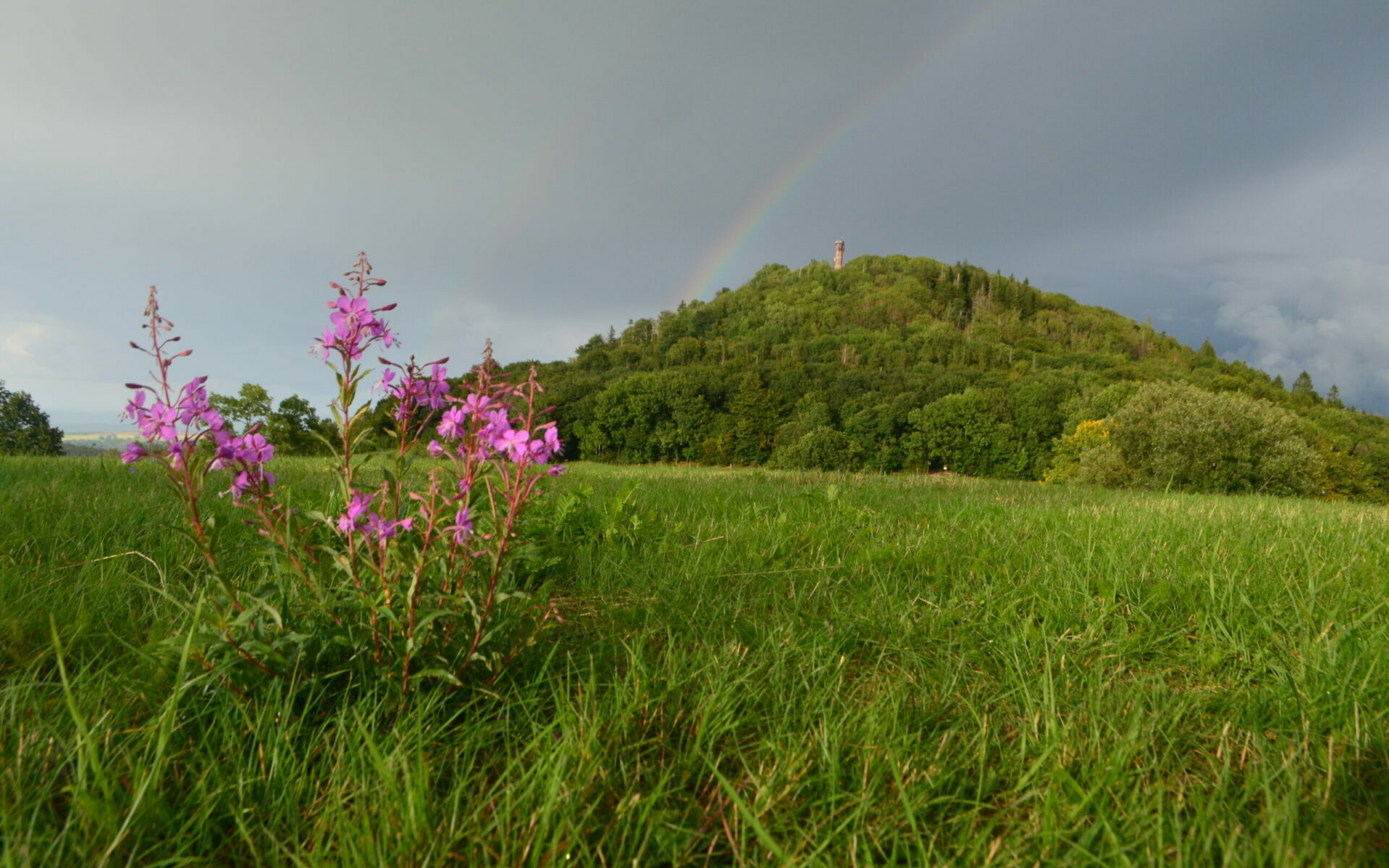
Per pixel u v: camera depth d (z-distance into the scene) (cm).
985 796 173
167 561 318
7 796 141
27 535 333
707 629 279
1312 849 140
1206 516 597
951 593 342
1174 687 236
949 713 215
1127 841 149
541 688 216
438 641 204
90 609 242
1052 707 201
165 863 132
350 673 194
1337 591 317
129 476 598
